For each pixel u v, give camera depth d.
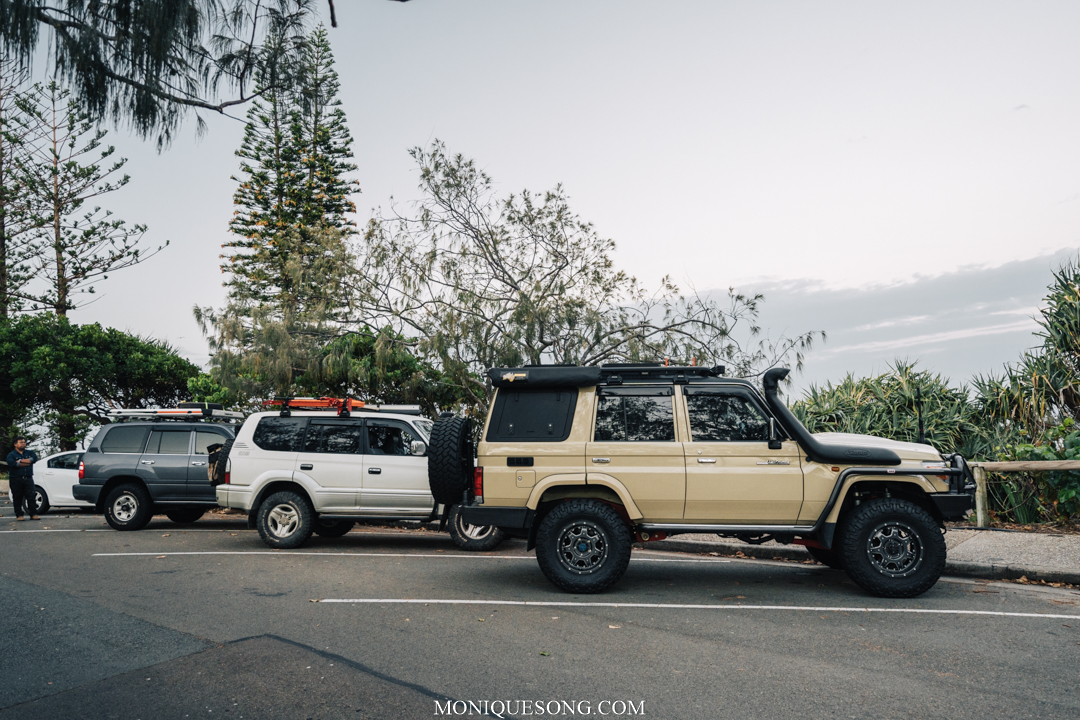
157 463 12.62
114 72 3.70
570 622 6.03
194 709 4.12
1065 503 10.05
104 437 12.86
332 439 10.69
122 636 5.62
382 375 14.69
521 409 7.57
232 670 4.80
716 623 6.00
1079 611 6.40
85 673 4.76
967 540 9.28
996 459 11.32
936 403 12.84
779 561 9.34
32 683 4.58
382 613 6.34
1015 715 3.98
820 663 4.91
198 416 13.17
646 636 5.60
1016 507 10.62
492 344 13.50
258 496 10.57
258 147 29.69
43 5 3.55
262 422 10.79
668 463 7.24
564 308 13.65
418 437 10.72
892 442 7.55
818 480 7.09
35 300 28.91
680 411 7.39
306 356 14.75
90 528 12.91
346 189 31.39
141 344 26.72
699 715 4.02
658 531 7.52
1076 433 10.66
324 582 7.77
